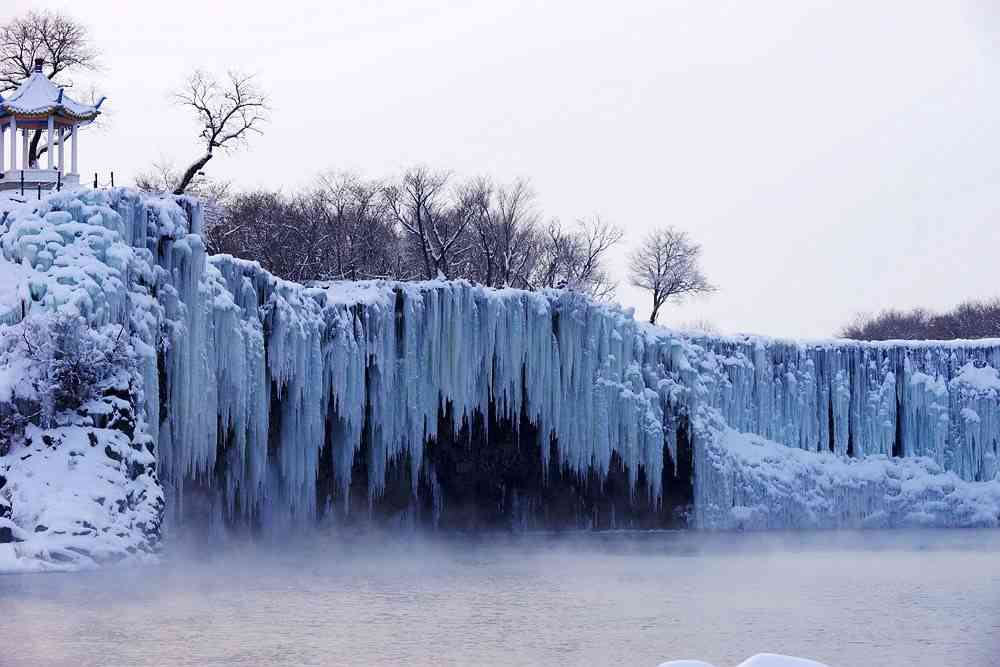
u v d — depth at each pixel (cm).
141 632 3675
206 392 5834
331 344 6875
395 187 10519
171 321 5650
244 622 3922
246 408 6247
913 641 3819
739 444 8338
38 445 4816
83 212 5359
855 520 8412
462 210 10600
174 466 5681
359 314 7019
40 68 6644
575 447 7694
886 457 8712
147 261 5538
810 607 4462
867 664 3488
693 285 12044
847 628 4028
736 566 5812
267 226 9906
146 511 4978
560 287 9069
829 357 8725
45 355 4891
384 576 5278
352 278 9838
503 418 7669
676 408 8056
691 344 8375
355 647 3575
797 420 8619
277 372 6488
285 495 6706
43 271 5203
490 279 9950
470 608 4341
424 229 10538
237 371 6125
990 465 8781
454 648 3591
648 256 12025
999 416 8806
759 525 8156
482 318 7381
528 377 7525
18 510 4669
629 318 7962
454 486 7656
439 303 7262
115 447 4931
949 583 5172
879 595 4797
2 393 4834
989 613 4344
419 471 7431
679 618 4172
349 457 7019
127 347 5156
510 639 3741
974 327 13762
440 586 4944
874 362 8812
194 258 5778
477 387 7412
